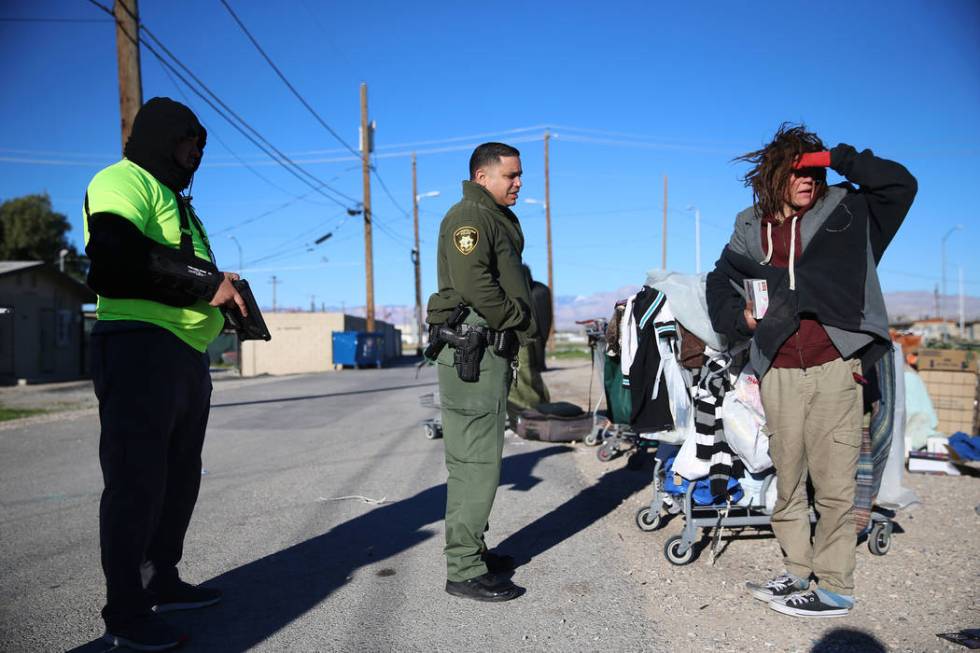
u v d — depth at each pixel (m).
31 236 48.03
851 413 2.98
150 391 2.72
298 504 5.14
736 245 3.27
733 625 2.99
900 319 74.44
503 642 2.85
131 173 2.74
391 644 2.83
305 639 2.88
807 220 3.03
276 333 31.38
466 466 3.30
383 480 5.92
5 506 5.23
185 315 2.82
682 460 3.73
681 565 3.74
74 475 6.45
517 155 3.41
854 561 3.07
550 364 28.72
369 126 30.52
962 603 3.16
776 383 3.07
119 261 2.56
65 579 3.64
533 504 5.04
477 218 3.23
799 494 3.22
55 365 24.11
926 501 4.94
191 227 2.99
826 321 2.92
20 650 2.79
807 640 2.84
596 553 3.95
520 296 3.35
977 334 73.12
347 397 14.73
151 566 3.13
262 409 12.38
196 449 3.11
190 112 2.90
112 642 2.75
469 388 3.28
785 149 3.00
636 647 2.80
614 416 6.14
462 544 3.30
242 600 3.30
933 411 6.30
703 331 3.77
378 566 3.76
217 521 4.70
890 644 2.79
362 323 39.03
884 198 2.89
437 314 3.40
